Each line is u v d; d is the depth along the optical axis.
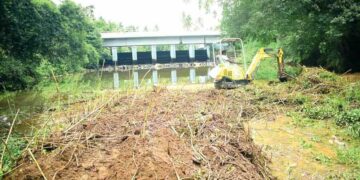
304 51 20.55
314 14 17.22
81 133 6.20
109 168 4.78
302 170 6.36
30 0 25.72
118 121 7.49
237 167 5.14
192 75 34.06
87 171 4.77
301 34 18.17
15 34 24.91
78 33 35.47
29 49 26.47
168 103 10.01
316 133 8.62
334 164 6.63
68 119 8.43
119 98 11.05
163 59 59.19
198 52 59.31
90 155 5.33
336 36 16.92
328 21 16.86
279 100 11.77
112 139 6.07
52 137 6.42
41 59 27.77
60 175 4.68
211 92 13.36
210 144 5.82
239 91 13.33
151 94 11.89
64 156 5.30
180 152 5.30
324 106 10.51
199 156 5.22
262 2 18.23
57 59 29.88
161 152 5.16
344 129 8.77
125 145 5.64
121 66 54.34
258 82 17.19
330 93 12.14
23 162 5.46
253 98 12.09
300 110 10.74
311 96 11.90
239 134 6.93
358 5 16.39
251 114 10.51
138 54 58.91
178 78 30.94
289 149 7.47
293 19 18.14
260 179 5.11
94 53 43.09
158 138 5.84
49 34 28.67
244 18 23.69
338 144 7.79
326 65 20.42
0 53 24.06
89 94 14.59
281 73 16.25
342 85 12.82
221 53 17.64
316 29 17.70
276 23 18.53
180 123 7.02
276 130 8.96
